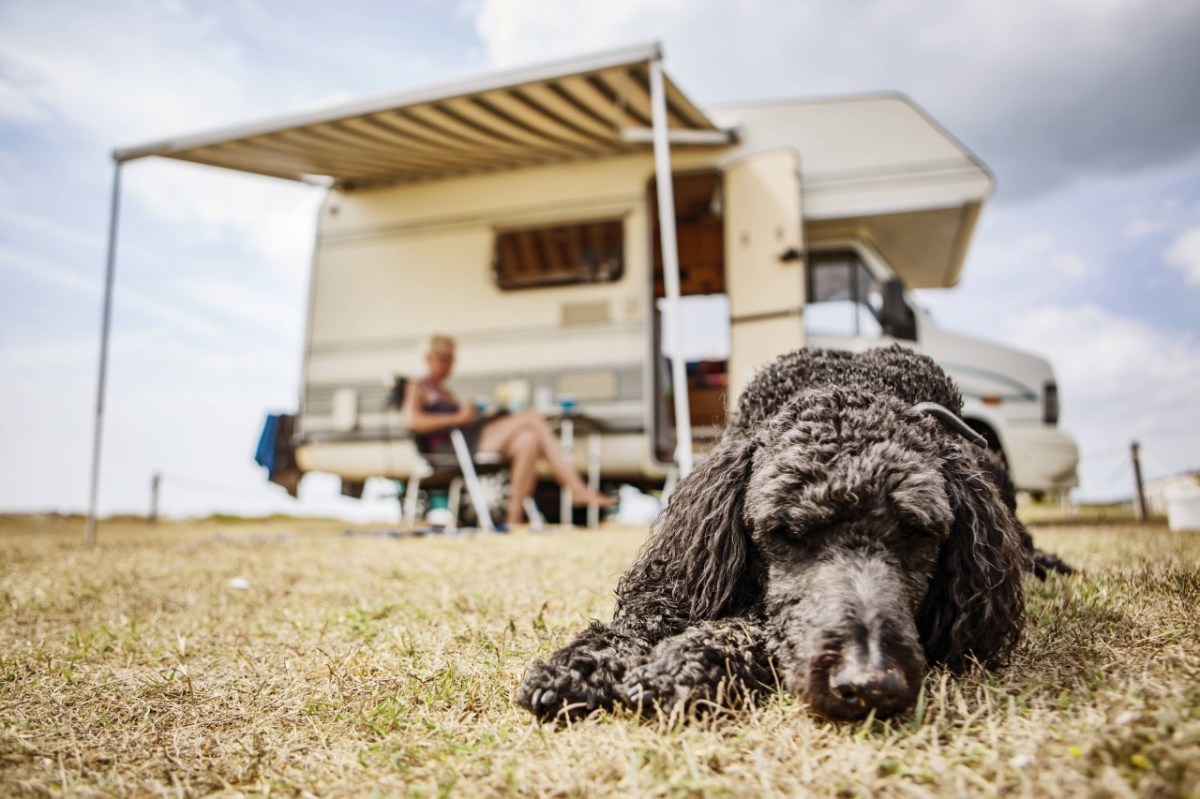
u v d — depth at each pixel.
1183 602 2.54
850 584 1.87
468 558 5.22
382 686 2.22
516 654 2.45
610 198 9.02
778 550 2.09
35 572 5.04
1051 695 1.78
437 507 10.00
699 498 2.28
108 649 2.96
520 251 9.30
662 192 6.71
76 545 7.02
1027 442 8.13
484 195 9.47
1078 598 2.79
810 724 1.72
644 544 2.52
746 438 2.35
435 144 8.64
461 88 7.45
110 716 2.10
